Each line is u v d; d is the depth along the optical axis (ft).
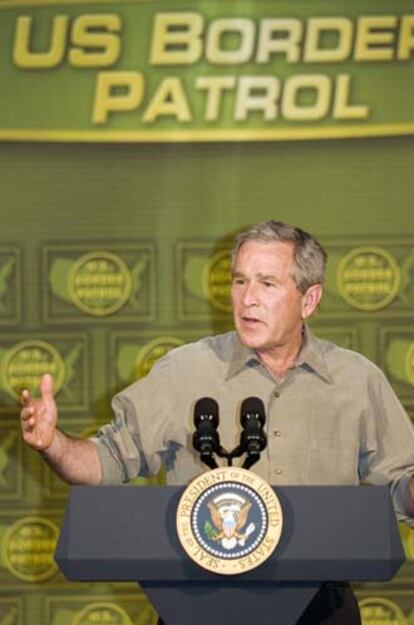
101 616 49.85
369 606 49.16
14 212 49.78
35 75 49.65
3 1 49.65
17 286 49.78
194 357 34.32
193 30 49.37
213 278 49.60
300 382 33.86
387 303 49.21
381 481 34.06
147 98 49.49
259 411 28.96
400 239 49.24
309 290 33.47
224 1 49.29
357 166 49.37
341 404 33.88
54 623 49.80
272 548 26.14
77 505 26.84
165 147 49.49
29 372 49.80
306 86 49.29
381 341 49.21
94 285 49.78
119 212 49.67
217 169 49.47
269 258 32.78
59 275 49.78
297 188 49.37
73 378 49.78
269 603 26.89
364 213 49.29
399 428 34.27
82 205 49.73
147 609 49.80
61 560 26.53
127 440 33.78
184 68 49.42
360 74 49.21
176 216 49.60
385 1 49.11
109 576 26.55
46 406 30.45
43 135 49.73
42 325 49.80
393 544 26.50
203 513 26.30
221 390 33.83
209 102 49.42
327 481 33.50
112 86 49.65
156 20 49.42
